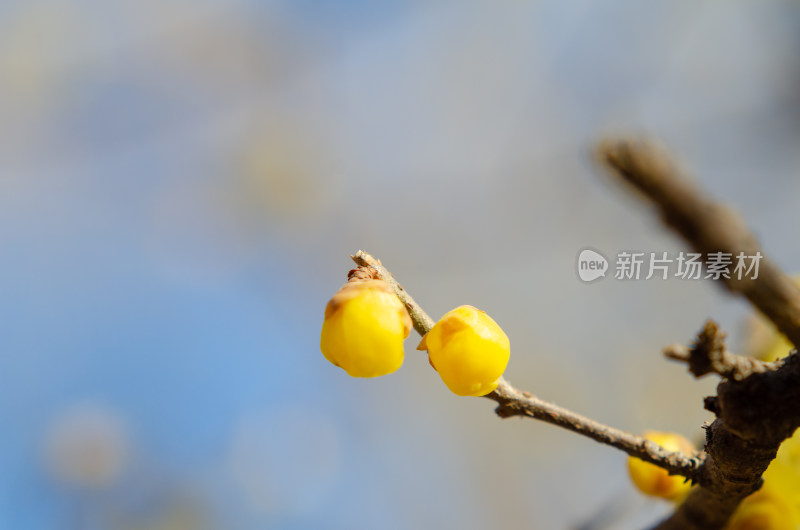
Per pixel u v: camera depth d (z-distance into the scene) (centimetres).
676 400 66
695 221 25
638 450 28
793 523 30
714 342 26
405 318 28
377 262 28
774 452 27
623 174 25
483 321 28
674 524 30
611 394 72
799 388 26
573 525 34
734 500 28
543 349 77
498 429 80
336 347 28
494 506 76
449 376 28
